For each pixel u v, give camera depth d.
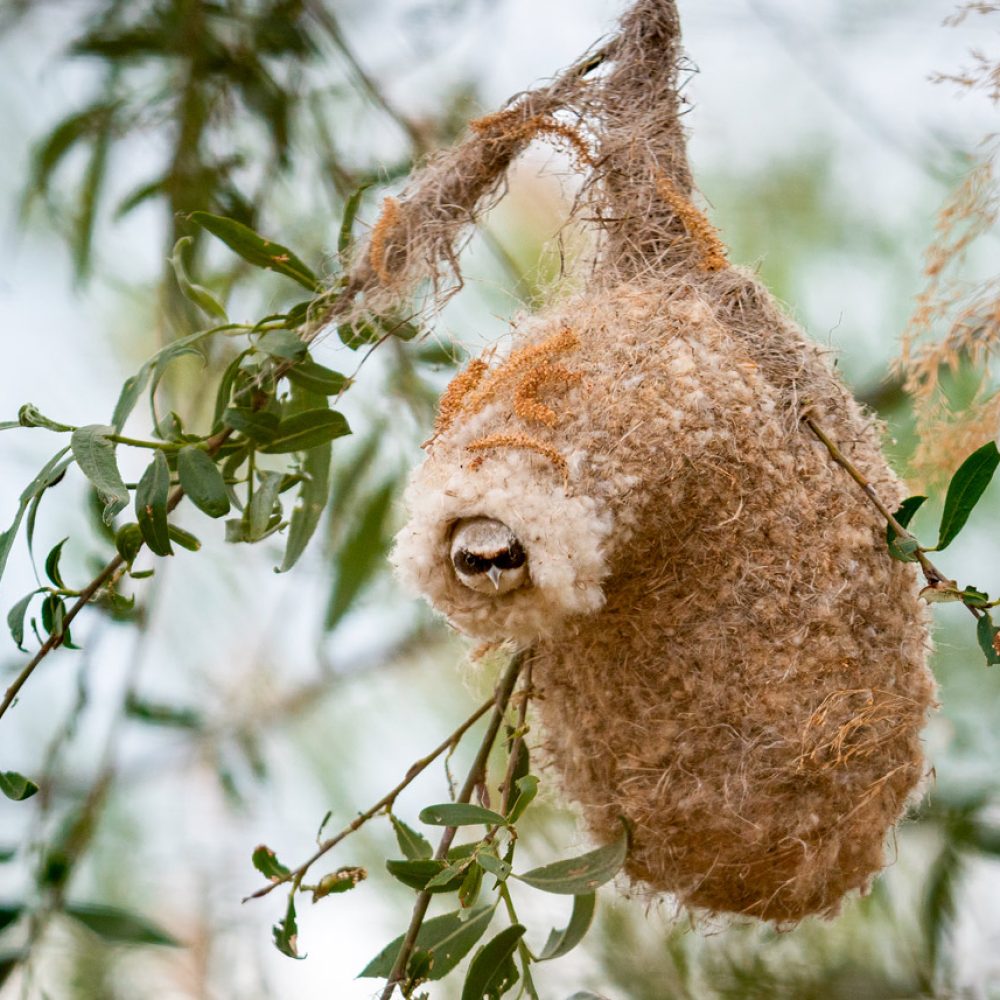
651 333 2.88
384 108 3.09
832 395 2.90
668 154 2.92
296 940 2.91
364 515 3.09
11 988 3.04
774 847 2.89
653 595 2.88
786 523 2.88
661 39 2.94
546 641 2.90
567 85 2.93
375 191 3.10
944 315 2.96
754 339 2.90
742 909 2.90
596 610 2.88
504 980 2.89
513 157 2.93
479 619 2.86
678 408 2.87
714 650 2.88
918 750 2.90
